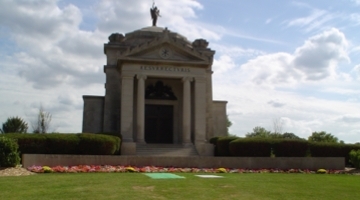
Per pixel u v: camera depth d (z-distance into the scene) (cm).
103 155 3300
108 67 5350
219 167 3306
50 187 1769
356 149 3888
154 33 5647
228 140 4297
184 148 4538
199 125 4762
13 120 9038
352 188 2072
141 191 1698
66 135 3531
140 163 3153
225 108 5569
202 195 1656
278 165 3412
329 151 3881
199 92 4822
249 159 3375
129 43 5534
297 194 1788
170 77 4828
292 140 3891
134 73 4706
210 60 5281
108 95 5250
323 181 2384
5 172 2450
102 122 5222
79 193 1617
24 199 1487
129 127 4606
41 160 2905
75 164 3019
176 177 2328
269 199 1639
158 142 5125
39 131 7550
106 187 1781
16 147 2680
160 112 5209
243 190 1831
